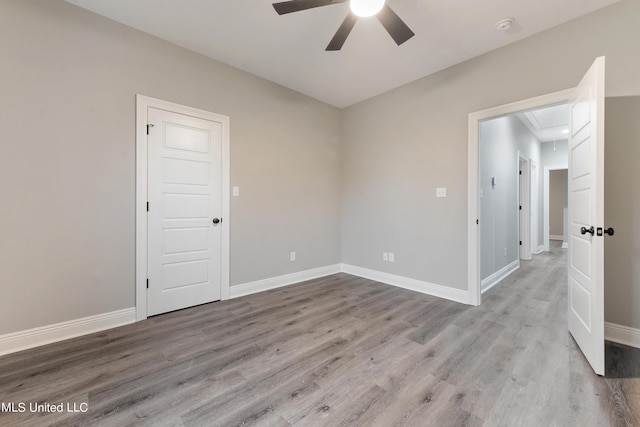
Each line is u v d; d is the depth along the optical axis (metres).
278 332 2.37
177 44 2.79
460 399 1.55
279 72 3.36
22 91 2.06
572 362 1.90
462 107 3.08
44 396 1.56
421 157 3.48
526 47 2.62
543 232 6.80
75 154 2.27
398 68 3.23
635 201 2.14
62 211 2.22
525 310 2.87
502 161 4.23
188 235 2.93
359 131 4.26
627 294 2.17
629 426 1.35
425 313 2.79
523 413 1.44
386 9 1.86
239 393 1.60
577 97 2.16
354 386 1.66
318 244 4.23
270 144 3.61
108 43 2.41
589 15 2.28
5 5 2.00
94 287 2.38
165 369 1.83
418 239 3.53
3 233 2.01
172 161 2.80
